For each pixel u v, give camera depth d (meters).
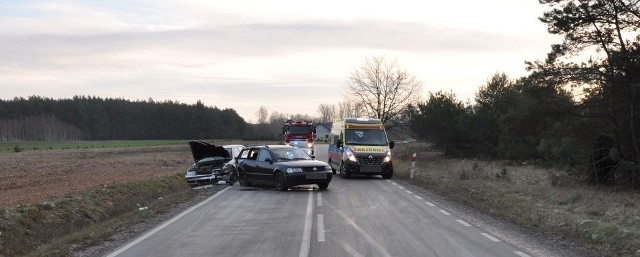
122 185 18.91
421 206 15.31
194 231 11.31
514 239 10.22
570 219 12.05
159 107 143.38
